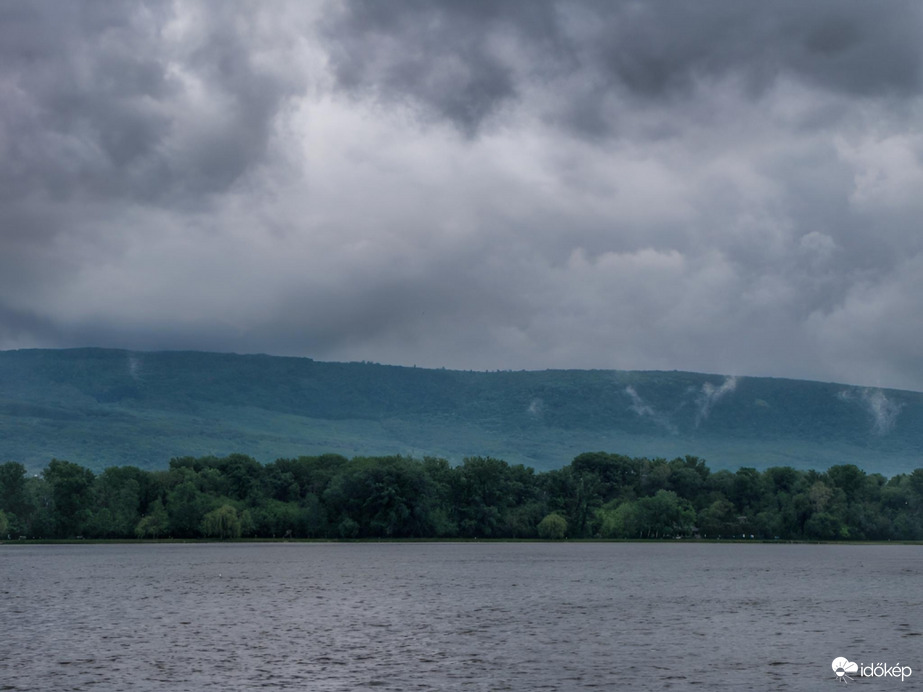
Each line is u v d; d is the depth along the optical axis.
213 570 197.62
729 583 167.25
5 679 79.56
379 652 91.88
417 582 168.12
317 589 154.38
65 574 186.25
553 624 111.44
